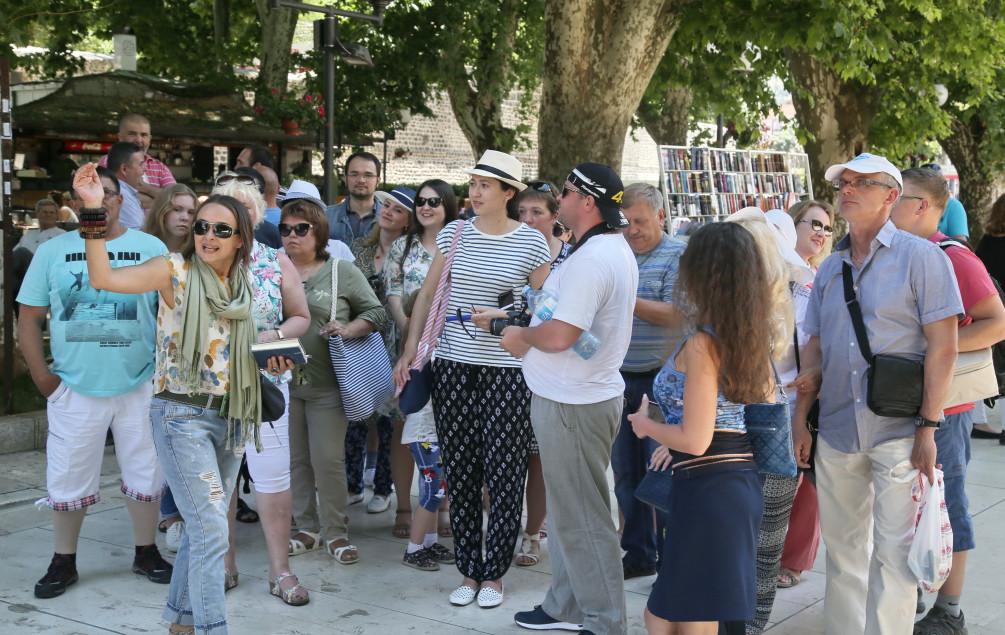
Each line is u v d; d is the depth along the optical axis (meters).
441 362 4.69
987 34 13.70
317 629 4.38
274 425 4.62
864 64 13.17
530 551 5.32
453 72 18.25
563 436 3.96
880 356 3.75
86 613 4.48
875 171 3.75
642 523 5.09
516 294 4.61
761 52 14.80
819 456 4.02
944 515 3.73
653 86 15.41
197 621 3.76
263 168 6.38
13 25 14.52
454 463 4.70
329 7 10.38
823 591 5.01
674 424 3.36
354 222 6.70
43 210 10.52
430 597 4.79
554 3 10.91
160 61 18.98
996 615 4.72
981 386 4.14
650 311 4.72
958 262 4.21
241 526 5.77
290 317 4.60
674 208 9.91
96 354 4.58
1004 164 21.25
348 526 5.80
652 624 3.41
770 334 3.22
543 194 5.22
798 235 5.14
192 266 3.78
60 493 4.64
